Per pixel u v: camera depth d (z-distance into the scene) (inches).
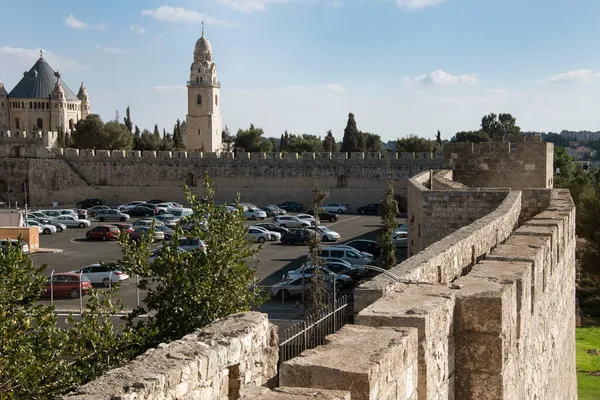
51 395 573.6
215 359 370.0
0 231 2588.6
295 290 1711.4
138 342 633.6
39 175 4579.2
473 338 417.1
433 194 1082.7
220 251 742.5
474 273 494.3
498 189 1104.8
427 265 507.2
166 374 323.3
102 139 5797.2
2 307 613.3
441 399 388.2
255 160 4330.7
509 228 887.7
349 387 280.8
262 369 429.1
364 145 6279.5
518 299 481.4
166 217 3339.1
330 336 331.6
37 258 2443.4
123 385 306.3
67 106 7180.1
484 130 7819.9
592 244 2399.1
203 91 6850.4
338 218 3727.9
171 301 713.0
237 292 739.4
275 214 3885.3
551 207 1039.0
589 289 2375.7
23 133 4626.0
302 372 286.8
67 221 3425.2
